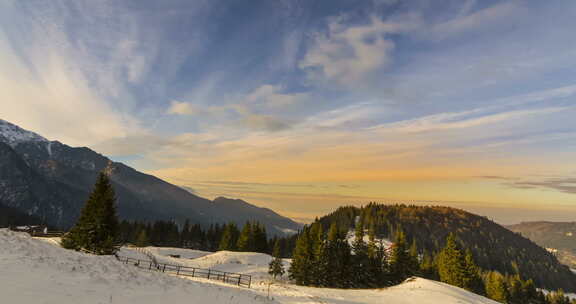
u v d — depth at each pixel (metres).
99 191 44.44
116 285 15.56
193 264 61.31
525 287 95.81
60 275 14.98
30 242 20.92
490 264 168.25
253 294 23.39
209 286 21.39
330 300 30.70
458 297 39.59
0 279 12.64
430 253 161.12
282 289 33.50
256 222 103.44
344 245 64.00
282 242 133.88
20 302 10.93
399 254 72.19
